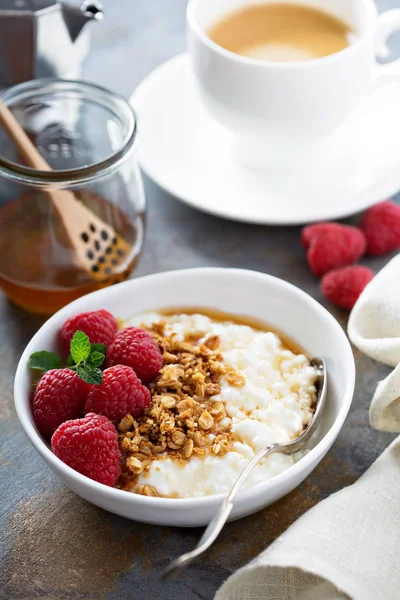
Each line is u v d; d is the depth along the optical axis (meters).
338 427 0.59
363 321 0.65
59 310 0.66
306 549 0.57
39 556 0.61
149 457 0.60
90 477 0.59
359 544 0.57
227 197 0.74
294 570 0.59
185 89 0.81
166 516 0.58
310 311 0.65
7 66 0.77
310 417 0.62
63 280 0.69
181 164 0.77
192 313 0.68
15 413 0.66
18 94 0.71
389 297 0.65
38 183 0.66
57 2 0.77
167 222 0.76
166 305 0.67
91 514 0.62
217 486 0.59
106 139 0.72
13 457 0.64
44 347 0.64
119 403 0.61
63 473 0.58
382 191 0.74
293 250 0.75
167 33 0.88
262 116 0.72
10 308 0.71
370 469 0.61
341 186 0.75
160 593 0.59
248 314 0.67
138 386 0.61
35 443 0.59
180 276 0.67
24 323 0.70
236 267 0.73
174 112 0.80
